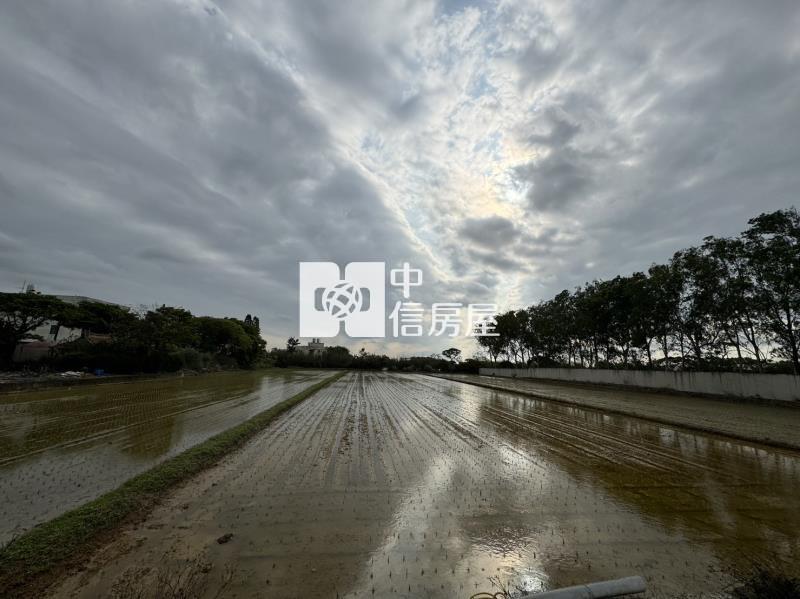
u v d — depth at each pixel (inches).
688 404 644.1
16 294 912.3
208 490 214.8
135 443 309.3
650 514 190.2
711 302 757.3
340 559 142.9
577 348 1407.5
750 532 170.6
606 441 363.9
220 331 1785.2
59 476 229.5
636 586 114.7
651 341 989.8
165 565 135.4
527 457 301.7
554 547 155.7
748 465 282.0
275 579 128.6
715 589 126.7
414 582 129.3
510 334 1750.7
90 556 140.6
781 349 701.9
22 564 129.5
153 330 1050.7
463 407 622.5
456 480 241.8
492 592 124.6
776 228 654.5
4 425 376.5
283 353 2598.4
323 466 266.2
